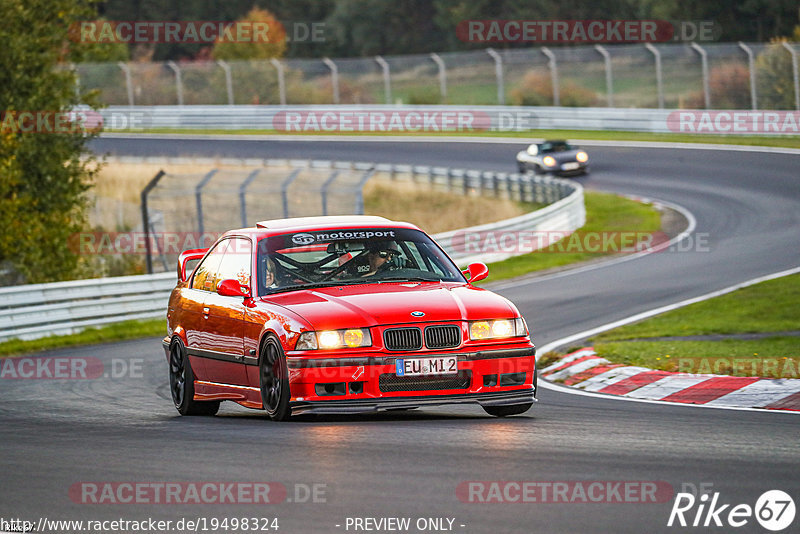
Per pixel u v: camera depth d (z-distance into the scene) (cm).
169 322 3697
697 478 2098
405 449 2478
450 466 2269
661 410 3231
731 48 16600
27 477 2397
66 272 8781
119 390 4325
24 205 8369
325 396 2828
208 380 3391
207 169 15362
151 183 9038
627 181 13388
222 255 3484
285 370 2870
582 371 4259
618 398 3628
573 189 11531
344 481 2172
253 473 2292
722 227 10106
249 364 3105
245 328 3119
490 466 2256
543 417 3064
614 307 6412
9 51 8669
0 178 8194
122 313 7206
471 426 2828
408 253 3303
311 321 2859
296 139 18400
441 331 2875
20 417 3553
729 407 3281
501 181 13338
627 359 4372
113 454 2638
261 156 16800
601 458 2319
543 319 6144
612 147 15750
